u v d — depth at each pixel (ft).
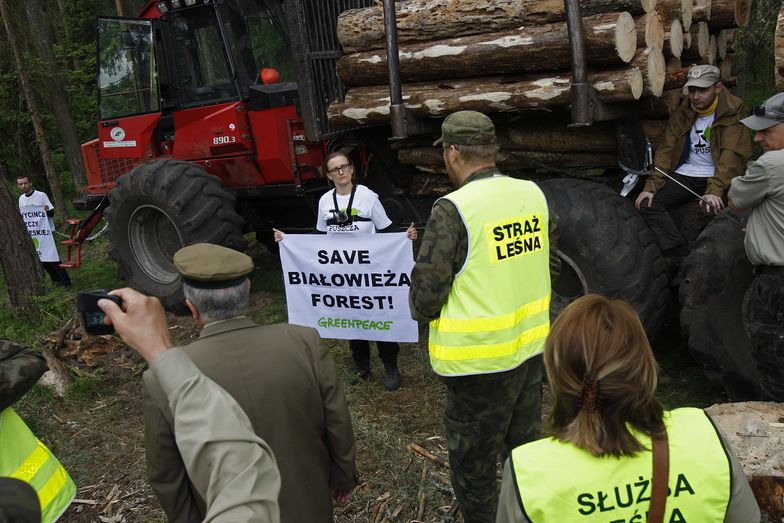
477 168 8.57
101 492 11.99
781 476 8.00
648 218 13.66
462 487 8.86
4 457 6.22
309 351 6.66
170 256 21.07
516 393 8.58
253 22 19.35
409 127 14.02
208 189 18.84
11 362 6.33
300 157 18.99
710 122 12.95
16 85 42.65
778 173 9.36
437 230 8.09
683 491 4.15
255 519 3.69
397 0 14.28
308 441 6.50
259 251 26.55
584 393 4.22
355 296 13.79
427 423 12.93
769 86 31.55
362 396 14.17
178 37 19.47
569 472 4.18
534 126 14.32
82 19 46.73
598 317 4.28
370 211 13.44
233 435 3.90
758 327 10.23
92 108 45.55
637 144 13.07
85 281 26.76
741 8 15.66
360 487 11.12
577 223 12.69
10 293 22.07
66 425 14.52
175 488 6.14
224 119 19.17
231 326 6.40
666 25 13.08
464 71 13.25
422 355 15.80
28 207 25.16
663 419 4.37
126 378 16.65
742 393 11.89
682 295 11.98
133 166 23.27
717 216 11.96
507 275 8.29
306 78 15.72
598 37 11.32
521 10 12.44
